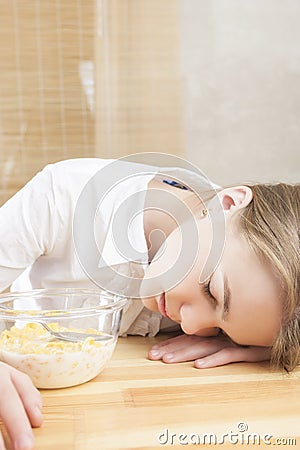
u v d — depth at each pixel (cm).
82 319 81
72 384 78
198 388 79
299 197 97
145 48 203
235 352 91
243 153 212
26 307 89
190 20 204
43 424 67
